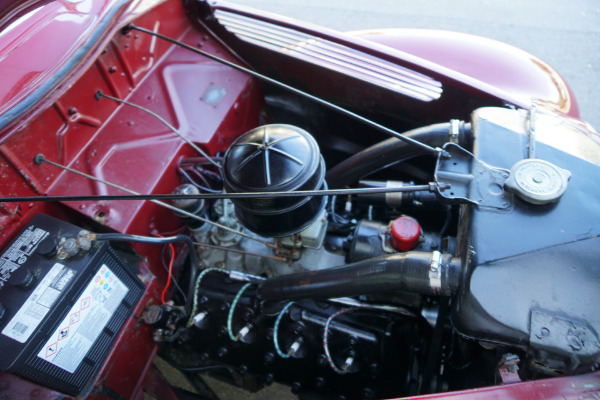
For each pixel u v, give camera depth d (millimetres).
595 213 1244
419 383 1630
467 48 2260
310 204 1445
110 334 1471
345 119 2160
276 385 2305
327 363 1636
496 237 1228
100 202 1583
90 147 1688
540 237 1216
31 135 1451
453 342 1588
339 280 1387
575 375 1128
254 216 1439
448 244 1548
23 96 1426
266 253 1773
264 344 1737
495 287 1171
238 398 2279
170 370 2350
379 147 1697
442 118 1940
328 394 1806
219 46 2160
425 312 1609
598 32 4387
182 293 1746
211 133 1891
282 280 1514
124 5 1741
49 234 1385
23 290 1286
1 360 1188
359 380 1681
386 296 1630
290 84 2152
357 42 2000
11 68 1554
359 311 1621
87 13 1747
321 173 1453
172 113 1905
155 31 1938
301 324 1626
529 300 1150
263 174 1371
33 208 1486
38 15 1805
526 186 1250
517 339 1139
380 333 1577
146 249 1666
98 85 1710
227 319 1740
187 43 2123
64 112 1562
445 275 1229
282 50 2000
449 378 1654
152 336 1680
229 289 1734
